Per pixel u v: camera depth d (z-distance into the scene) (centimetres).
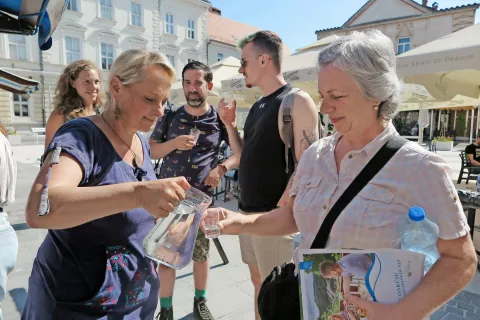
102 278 115
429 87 417
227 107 251
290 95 187
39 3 227
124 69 116
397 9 2300
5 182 176
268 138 195
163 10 2627
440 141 1784
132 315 124
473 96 504
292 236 196
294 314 116
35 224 91
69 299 113
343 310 90
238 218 141
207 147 261
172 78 121
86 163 105
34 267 126
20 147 1728
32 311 123
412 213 87
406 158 101
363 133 108
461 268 92
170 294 240
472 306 280
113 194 90
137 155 135
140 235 125
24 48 2072
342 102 103
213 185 247
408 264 87
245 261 229
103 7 2317
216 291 303
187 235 119
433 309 87
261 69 203
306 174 127
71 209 88
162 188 91
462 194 337
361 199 104
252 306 279
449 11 2092
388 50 102
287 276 121
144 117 120
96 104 238
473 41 348
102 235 116
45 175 95
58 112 225
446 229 94
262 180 200
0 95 2053
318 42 658
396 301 87
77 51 2245
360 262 91
